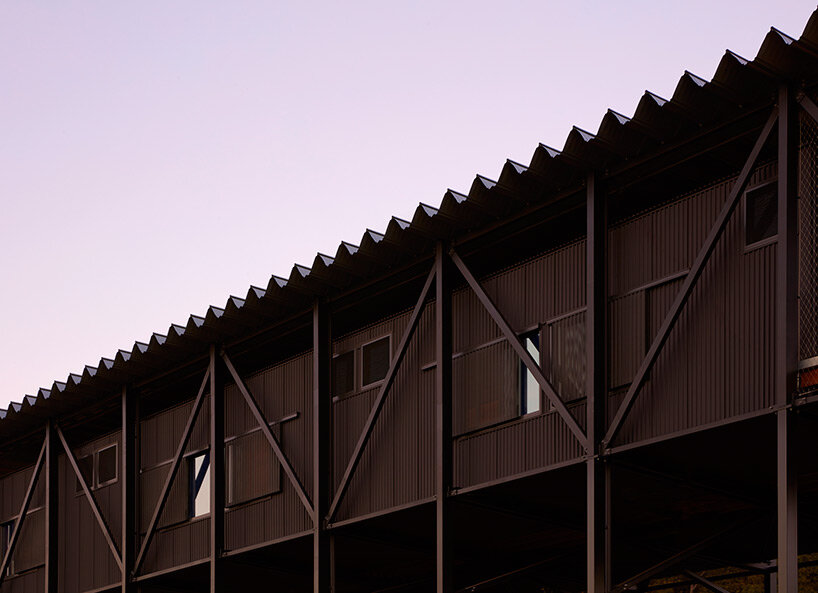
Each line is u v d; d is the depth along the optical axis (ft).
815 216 43.91
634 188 54.19
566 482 53.42
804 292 43.78
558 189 53.21
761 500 54.80
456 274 60.34
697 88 45.60
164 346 72.33
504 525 61.82
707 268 47.65
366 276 62.59
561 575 71.56
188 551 72.79
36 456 96.27
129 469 77.46
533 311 55.52
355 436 63.93
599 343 50.47
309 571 72.74
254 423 70.23
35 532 87.25
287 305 66.54
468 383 58.03
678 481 51.57
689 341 47.80
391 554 68.59
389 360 63.05
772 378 44.47
